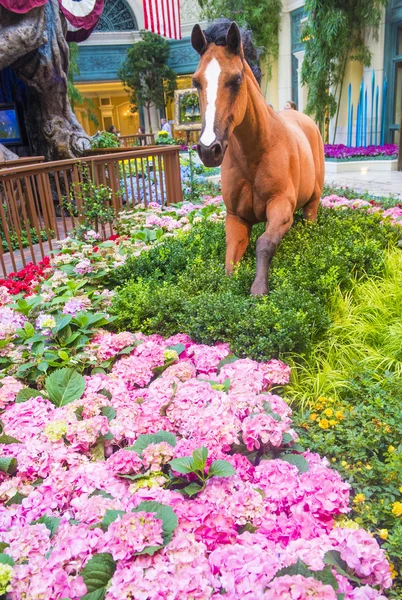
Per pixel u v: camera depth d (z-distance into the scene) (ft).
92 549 5.26
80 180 21.47
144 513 5.22
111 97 101.35
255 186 11.85
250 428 6.64
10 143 35.19
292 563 4.78
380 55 49.93
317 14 48.93
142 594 4.61
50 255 18.81
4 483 6.56
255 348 9.50
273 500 5.98
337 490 5.99
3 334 10.91
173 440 6.97
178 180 25.81
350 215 17.93
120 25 81.82
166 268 14.58
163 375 8.91
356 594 4.48
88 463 6.72
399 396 8.33
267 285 11.35
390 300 11.82
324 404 8.30
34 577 4.86
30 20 28.81
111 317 11.66
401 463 6.61
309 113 53.36
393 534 6.03
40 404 8.11
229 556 5.05
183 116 64.18
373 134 52.90
